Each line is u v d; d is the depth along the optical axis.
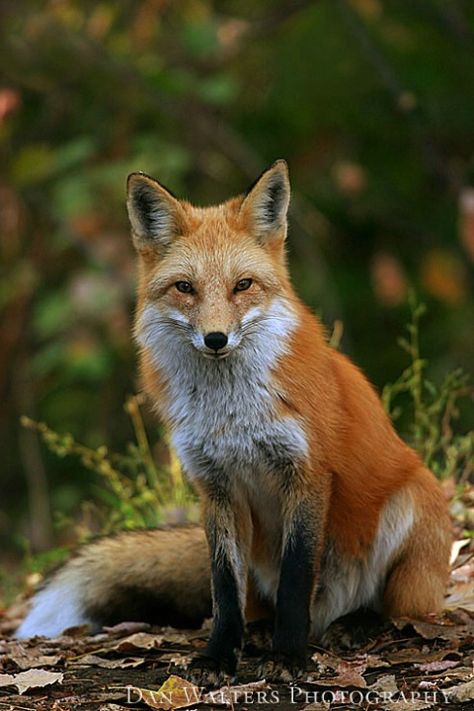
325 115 23.17
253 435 7.52
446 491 10.41
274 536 7.97
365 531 7.91
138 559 8.71
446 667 7.04
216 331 7.32
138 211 8.02
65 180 18.25
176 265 7.74
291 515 7.51
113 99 20.66
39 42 19.56
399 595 7.91
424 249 22.91
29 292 20.27
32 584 11.16
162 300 7.75
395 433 8.39
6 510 20.39
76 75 20.31
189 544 8.66
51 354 18.25
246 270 7.66
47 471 20.44
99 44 19.39
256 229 7.95
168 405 7.82
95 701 6.84
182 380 7.71
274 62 23.17
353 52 22.52
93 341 18.25
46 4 19.66
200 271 7.63
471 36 21.69
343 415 7.79
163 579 8.69
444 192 22.88
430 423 11.54
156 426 19.25
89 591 8.74
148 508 11.58
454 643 7.39
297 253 21.91
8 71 20.02
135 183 7.97
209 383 7.60
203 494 7.75
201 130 20.06
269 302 7.67
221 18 21.38
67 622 8.73
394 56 22.75
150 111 21.33
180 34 20.38
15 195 18.34
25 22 19.16
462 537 9.66
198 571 8.62
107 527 11.48
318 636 8.07
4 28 19.36
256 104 23.75
